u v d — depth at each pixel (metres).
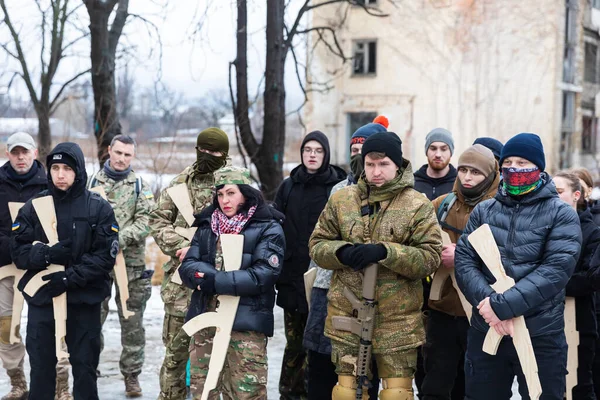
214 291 4.25
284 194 5.37
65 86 13.09
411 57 25.19
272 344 7.27
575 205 4.70
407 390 3.98
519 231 3.80
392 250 3.84
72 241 4.56
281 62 9.34
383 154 3.97
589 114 27.03
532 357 3.63
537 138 3.83
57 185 4.57
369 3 25.27
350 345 4.03
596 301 4.95
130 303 5.75
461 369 4.89
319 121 26.25
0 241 5.18
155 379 6.14
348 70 25.84
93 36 9.69
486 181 4.48
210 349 4.44
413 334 3.98
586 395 4.67
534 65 24.30
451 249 4.36
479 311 3.76
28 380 6.02
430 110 25.28
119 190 5.80
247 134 9.41
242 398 4.28
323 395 4.59
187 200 4.82
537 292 3.63
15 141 5.28
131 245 5.81
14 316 5.22
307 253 5.21
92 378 4.65
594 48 26.88
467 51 24.77
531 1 24.22
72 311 4.59
